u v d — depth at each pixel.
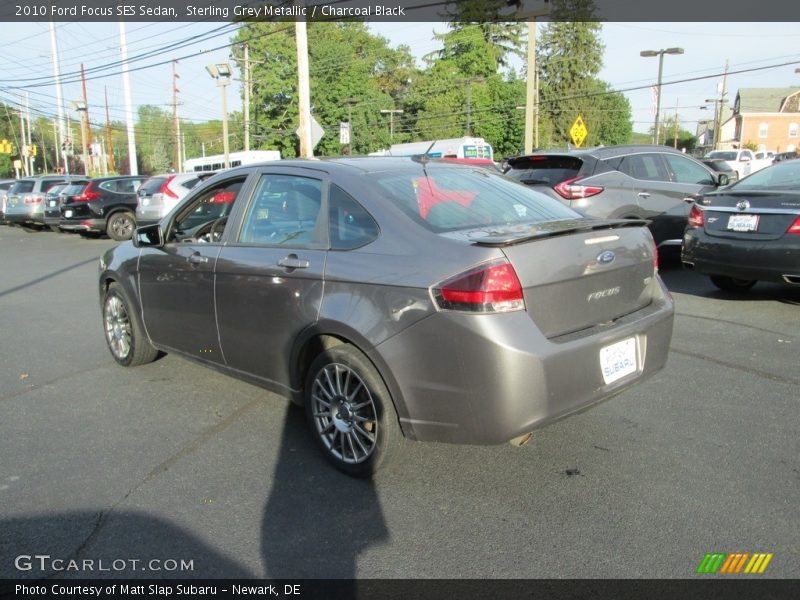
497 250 3.00
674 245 9.12
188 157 105.62
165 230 4.83
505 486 3.40
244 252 4.03
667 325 3.67
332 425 3.63
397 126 65.12
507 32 62.06
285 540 2.97
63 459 3.83
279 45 52.66
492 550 2.86
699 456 3.66
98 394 4.95
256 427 4.25
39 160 90.56
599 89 65.62
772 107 70.44
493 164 9.86
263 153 38.16
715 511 3.10
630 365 3.44
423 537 2.97
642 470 3.52
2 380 5.38
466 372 2.97
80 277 11.05
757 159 31.95
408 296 3.11
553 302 3.14
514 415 2.97
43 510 3.26
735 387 4.67
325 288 3.47
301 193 3.88
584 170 8.48
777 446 3.75
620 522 3.04
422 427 3.17
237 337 4.11
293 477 3.56
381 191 3.55
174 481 3.54
